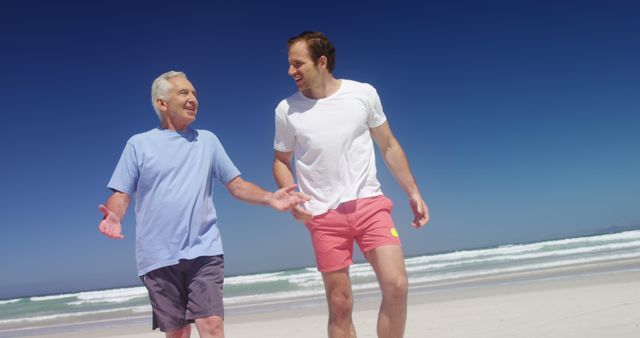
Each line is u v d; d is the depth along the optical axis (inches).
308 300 536.4
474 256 1143.0
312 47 130.0
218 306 116.1
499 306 300.8
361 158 131.4
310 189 132.9
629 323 203.6
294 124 132.6
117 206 116.9
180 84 124.3
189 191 119.4
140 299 823.7
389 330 127.5
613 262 595.8
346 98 132.0
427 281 634.8
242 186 129.0
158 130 124.6
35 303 954.1
